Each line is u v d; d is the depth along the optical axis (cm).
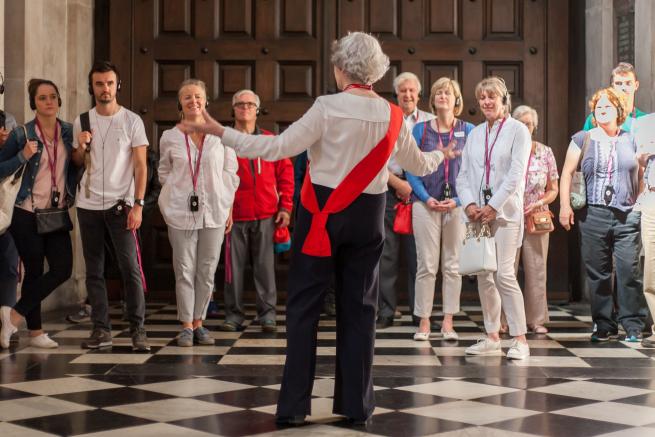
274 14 785
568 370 459
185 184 545
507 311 497
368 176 332
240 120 593
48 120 519
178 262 545
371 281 343
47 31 693
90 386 413
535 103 786
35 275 521
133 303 522
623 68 586
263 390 405
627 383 423
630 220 555
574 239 787
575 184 568
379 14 783
